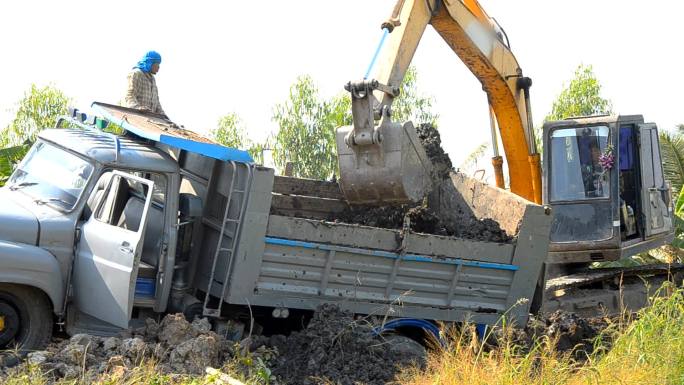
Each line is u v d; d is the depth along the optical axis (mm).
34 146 9727
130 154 9039
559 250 13516
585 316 12859
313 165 28781
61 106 27297
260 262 8906
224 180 9336
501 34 13766
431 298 9820
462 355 8531
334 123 28922
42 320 8469
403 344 9453
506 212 10477
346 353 8812
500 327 10086
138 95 11008
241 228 8805
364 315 9516
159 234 9219
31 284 8305
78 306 8727
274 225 8906
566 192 13602
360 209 10859
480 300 10086
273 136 28969
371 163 10008
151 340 8523
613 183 13328
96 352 8086
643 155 14094
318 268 9203
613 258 13312
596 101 29969
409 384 8242
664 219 14852
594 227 13398
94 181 8852
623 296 13398
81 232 8727
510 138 13930
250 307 8977
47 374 7539
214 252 9312
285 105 28969
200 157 10023
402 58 10961
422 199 10391
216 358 8398
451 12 12047
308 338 8898
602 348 9336
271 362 8836
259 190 8820
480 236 10195
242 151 8930
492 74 13281
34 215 8617
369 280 9461
